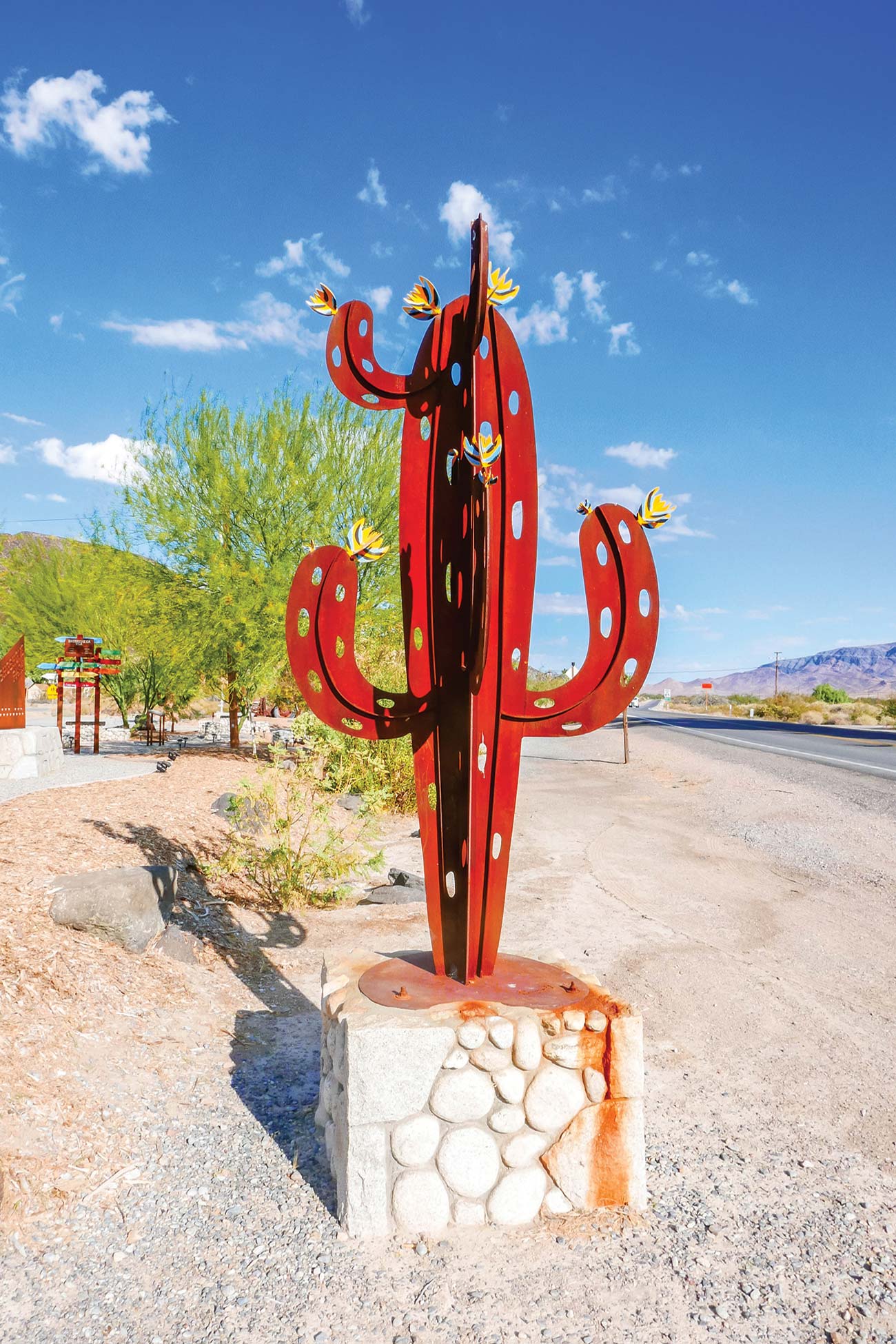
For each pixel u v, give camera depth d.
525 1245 2.90
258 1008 4.89
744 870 8.85
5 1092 3.34
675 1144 3.58
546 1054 3.05
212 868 6.70
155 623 14.31
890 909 7.37
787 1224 3.04
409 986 3.37
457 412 3.56
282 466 13.78
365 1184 2.91
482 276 3.27
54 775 12.10
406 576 3.60
